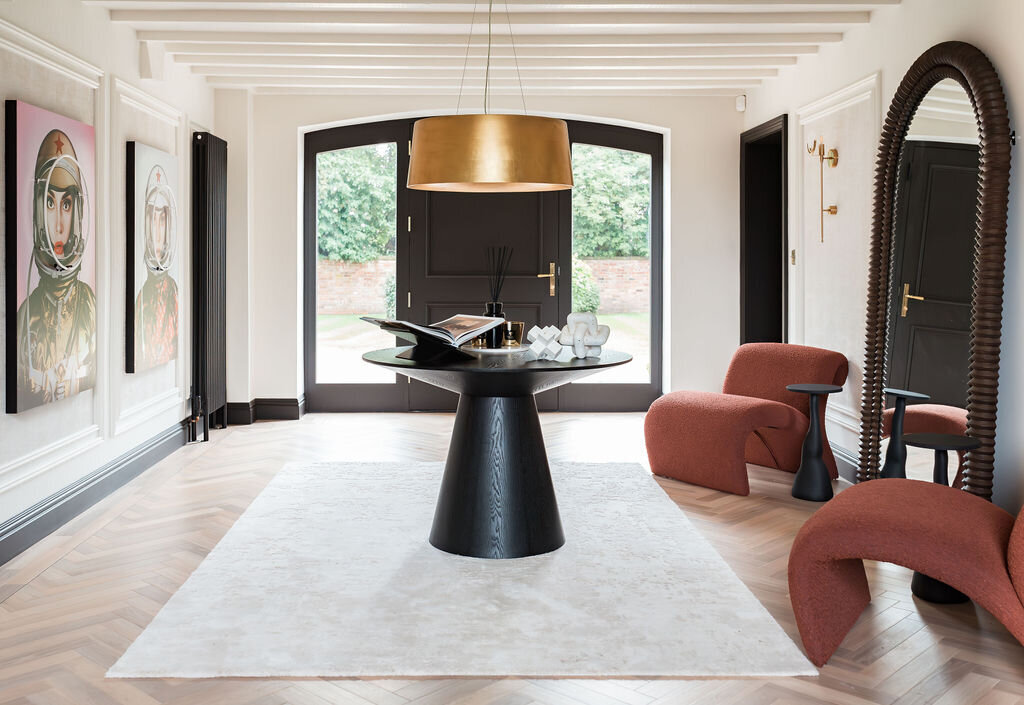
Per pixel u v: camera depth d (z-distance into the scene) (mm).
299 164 7145
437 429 6723
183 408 6121
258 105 7023
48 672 2605
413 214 7387
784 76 6324
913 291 4340
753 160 7117
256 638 2824
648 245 7527
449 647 2766
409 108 7094
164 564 3584
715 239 7301
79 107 4398
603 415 7430
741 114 7246
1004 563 2566
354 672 2594
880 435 4672
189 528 4098
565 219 7453
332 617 2996
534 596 3201
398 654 2713
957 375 3926
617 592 3244
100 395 4656
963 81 3861
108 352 4742
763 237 7176
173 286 5762
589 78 6461
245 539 3857
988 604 2562
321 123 7070
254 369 7148
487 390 3637
